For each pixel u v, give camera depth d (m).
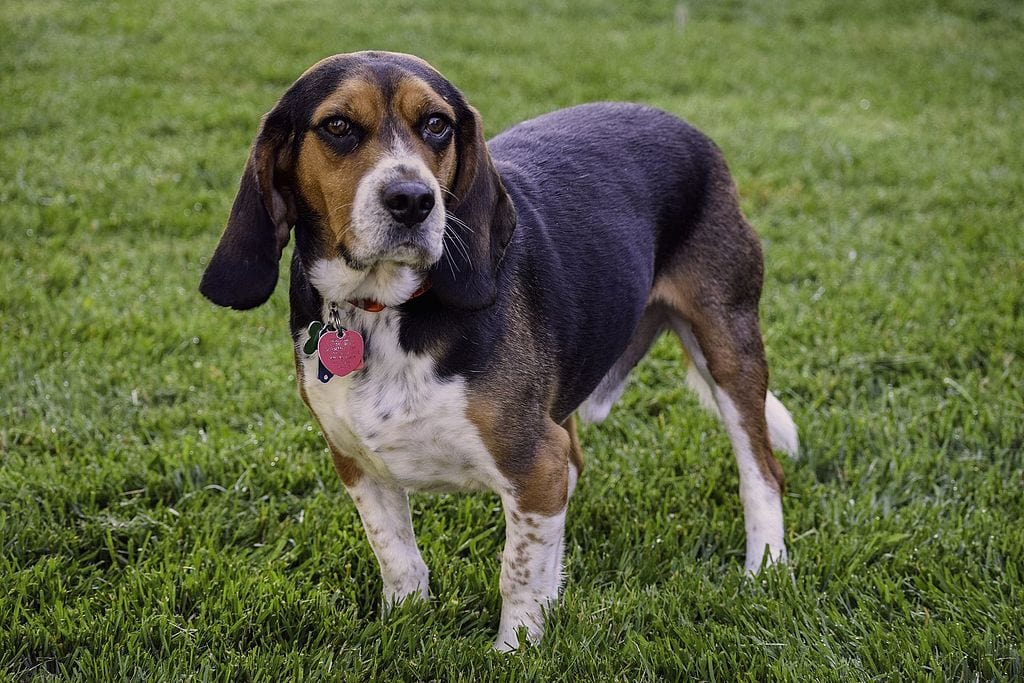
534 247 4.54
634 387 7.02
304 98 4.10
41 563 4.91
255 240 4.20
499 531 5.54
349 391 4.25
